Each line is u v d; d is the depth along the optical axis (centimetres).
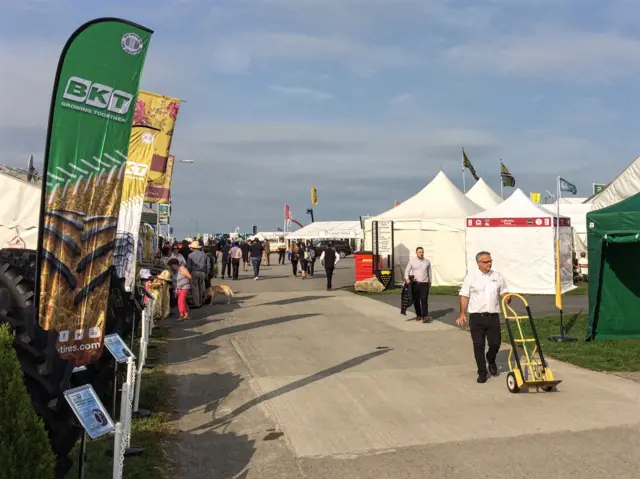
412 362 938
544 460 517
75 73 467
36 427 298
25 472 290
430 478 484
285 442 581
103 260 481
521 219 2044
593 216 1072
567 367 878
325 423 638
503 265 2058
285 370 895
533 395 733
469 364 918
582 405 684
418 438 583
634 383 777
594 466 501
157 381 812
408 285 1471
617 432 588
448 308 1606
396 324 1341
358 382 812
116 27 489
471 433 594
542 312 1519
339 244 5897
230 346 1095
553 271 2008
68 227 460
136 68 500
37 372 400
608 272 1088
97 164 478
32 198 1383
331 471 505
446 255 2297
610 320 1087
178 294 1433
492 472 493
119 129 491
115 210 491
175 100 1388
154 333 1200
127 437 502
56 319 447
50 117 456
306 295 2002
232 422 649
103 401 648
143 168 1040
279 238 7031
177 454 552
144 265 1591
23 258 670
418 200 2480
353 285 2383
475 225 2091
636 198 1045
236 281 2645
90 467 500
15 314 436
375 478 488
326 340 1147
